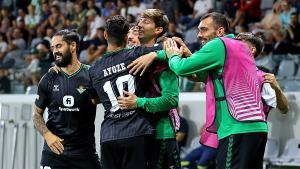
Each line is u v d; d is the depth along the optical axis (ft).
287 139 79.61
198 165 75.77
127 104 41.29
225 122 39.27
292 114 79.46
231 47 39.37
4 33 132.05
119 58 42.27
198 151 78.18
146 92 42.11
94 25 119.85
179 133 81.76
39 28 127.54
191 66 39.17
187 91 86.48
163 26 43.32
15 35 127.75
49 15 133.49
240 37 46.16
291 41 97.71
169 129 42.24
